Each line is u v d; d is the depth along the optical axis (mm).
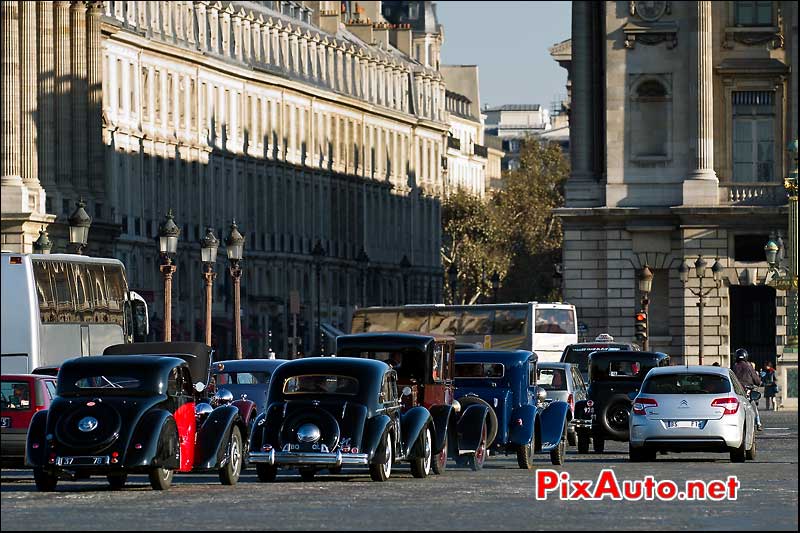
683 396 72000
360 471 66875
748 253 142375
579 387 89188
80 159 155375
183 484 59500
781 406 135250
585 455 81250
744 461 73562
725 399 71875
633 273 143250
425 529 42469
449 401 65688
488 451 68062
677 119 143500
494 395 67062
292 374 58750
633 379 83312
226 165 190750
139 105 169625
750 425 73625
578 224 144250
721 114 144500
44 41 149875
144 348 66500
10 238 138125
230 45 192750
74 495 53781
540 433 68938
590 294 143625
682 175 143500
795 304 134000
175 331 175250
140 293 165750
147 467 54500
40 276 83938
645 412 72250
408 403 62875
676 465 70812
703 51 142750
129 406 55000
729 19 145000
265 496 53250
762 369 144500
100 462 54500
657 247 143250
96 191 157125
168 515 46469
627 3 143625
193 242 181375
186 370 56938
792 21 144500
